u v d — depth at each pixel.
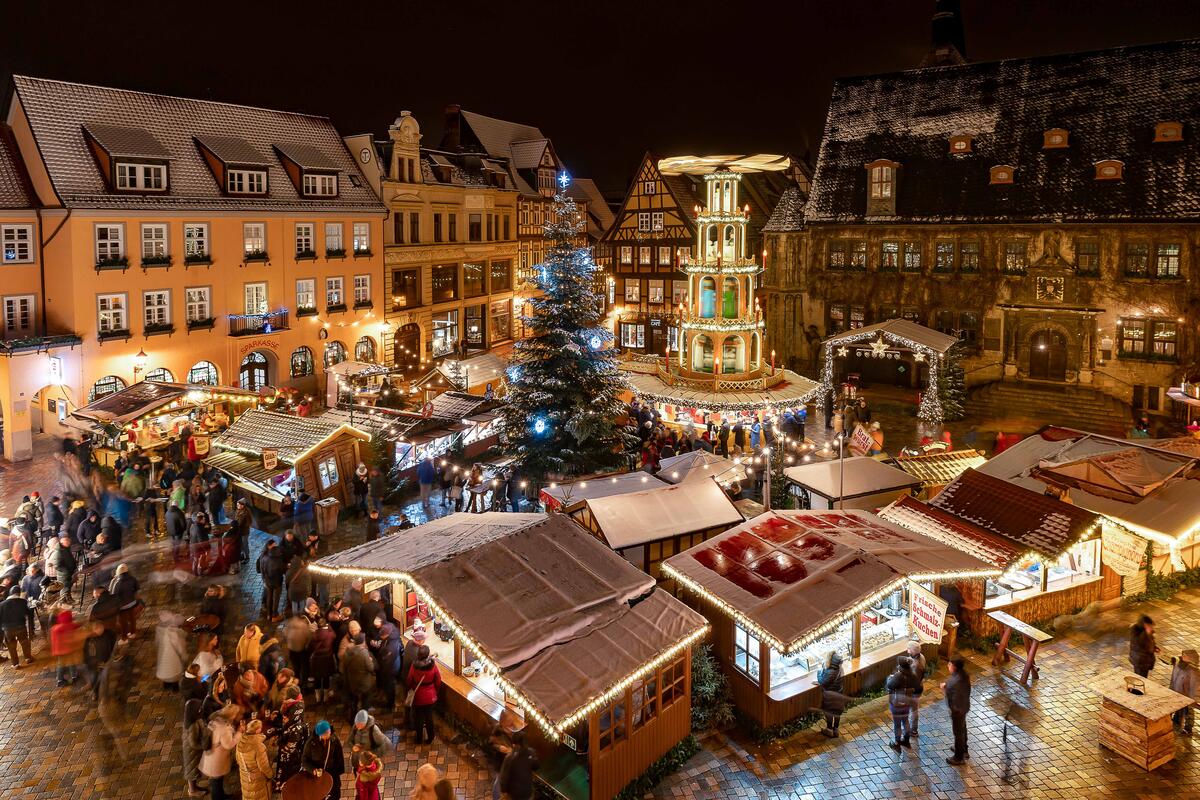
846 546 14.76
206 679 13.16
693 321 31.94
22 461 29.19
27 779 12.59
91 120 32.78
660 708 12.81
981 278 38.56
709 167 30.64
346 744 13.41
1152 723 12.51
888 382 41.84
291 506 21.42
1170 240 34.25
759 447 28.16
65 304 30.98
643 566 16.92
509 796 11.27
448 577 13.50
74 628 15.41
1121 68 38.12
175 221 33.75
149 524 22.03
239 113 39.16
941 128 41.19
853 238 41.94
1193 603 17.89
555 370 24.72
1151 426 33.00
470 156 52.75
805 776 12.71
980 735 13.55
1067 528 16.36
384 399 34.50
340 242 41.25
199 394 28.12
